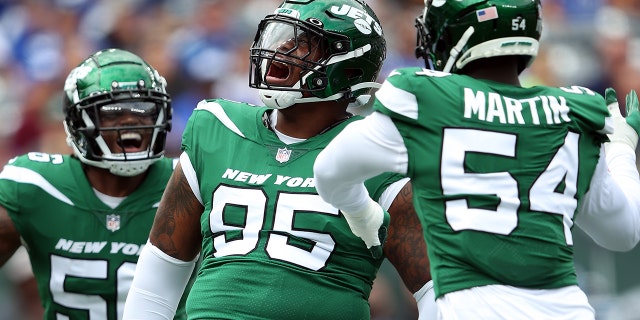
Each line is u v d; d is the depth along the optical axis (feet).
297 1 39.88
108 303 49.01
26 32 112.88
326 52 39.37
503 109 35.22
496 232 34.06
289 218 38.09
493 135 34.76
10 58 111.96
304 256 37.81
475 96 35.22
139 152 48.57
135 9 110.22
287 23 39.04
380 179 38.96
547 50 99.76
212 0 106.42
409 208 38.96
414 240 38.93
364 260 38.52
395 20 104.78
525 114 35.32
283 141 39.63
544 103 35.65
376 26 40.55
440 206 34.63
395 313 76.54
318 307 37.58
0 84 108.58
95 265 48.80
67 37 111.75
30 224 48.70
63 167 49.57
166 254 40.91
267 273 37.68
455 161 34.50
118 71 49.01
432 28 37.40
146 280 41.04
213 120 40.63
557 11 104.99
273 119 40.52
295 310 37.42
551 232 34.55
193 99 99.25
